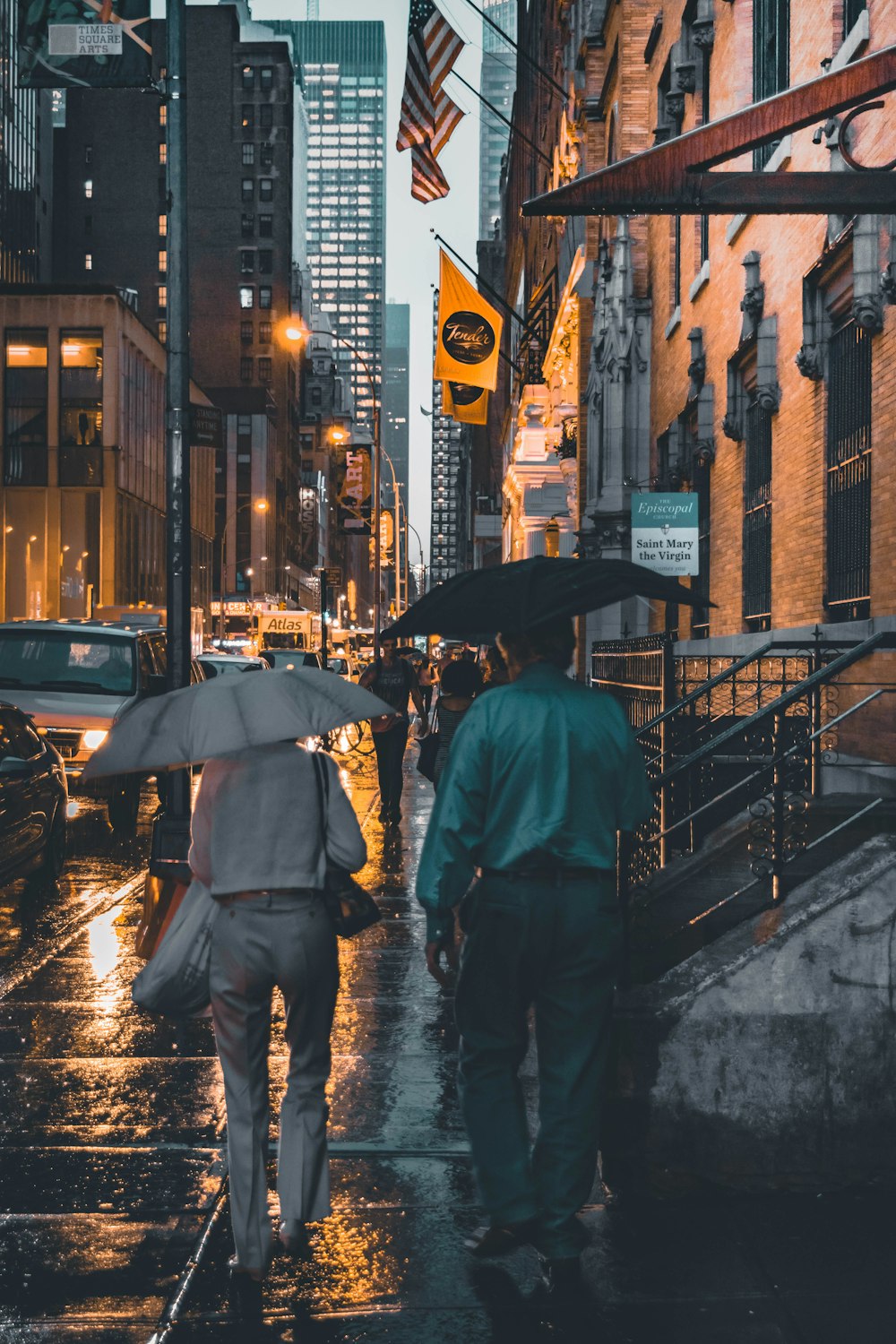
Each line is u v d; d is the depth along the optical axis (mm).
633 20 22328
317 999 4465
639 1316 4098
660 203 6457
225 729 4266
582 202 6449
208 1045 7074
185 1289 4301
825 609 11281
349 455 57625
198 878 4508
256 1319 4109
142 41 11656
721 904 6102
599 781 4332
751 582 14570
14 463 65750
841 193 6449
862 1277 4340
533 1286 4312
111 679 16844
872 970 5215
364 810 18188
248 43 144625
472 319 29188
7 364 65750
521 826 4270
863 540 10469
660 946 7043
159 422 76688
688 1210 4895
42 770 11656
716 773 9422
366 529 57719
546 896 4242
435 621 4516
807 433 11859
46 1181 5195
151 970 4559
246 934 4348
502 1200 4379
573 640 4562
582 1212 4879
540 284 42969
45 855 11766
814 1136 5168
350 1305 4195
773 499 13172
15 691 16484
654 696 10328
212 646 63594
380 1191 5113
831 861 7219
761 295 13414
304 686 4465
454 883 4258
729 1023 5172
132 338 69125
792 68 12273
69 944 9609
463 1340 3975
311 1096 4578
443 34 24188
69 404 65875
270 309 143750
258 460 131875
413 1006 7922
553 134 38406
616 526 22172
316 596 173500
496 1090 4414
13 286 65625
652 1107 5141
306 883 4379
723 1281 4316
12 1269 4441
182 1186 5145
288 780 4422
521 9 60219
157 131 137625
